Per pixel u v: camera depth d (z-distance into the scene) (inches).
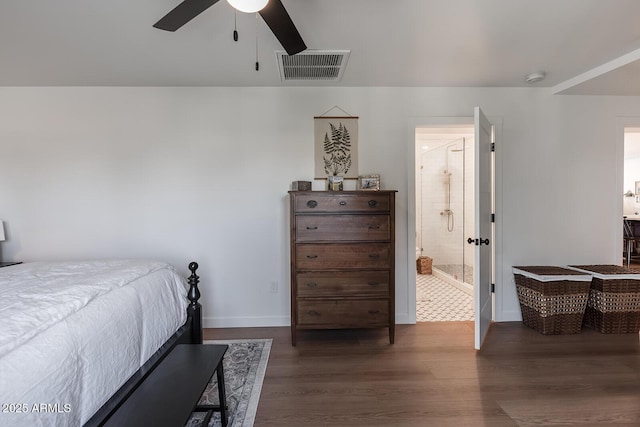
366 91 119.2
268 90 118.1
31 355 39.7
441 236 205.5
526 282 115.6
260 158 118.6
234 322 120.1
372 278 102.3
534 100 121.1
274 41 85.0
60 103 114.9
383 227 102.0
